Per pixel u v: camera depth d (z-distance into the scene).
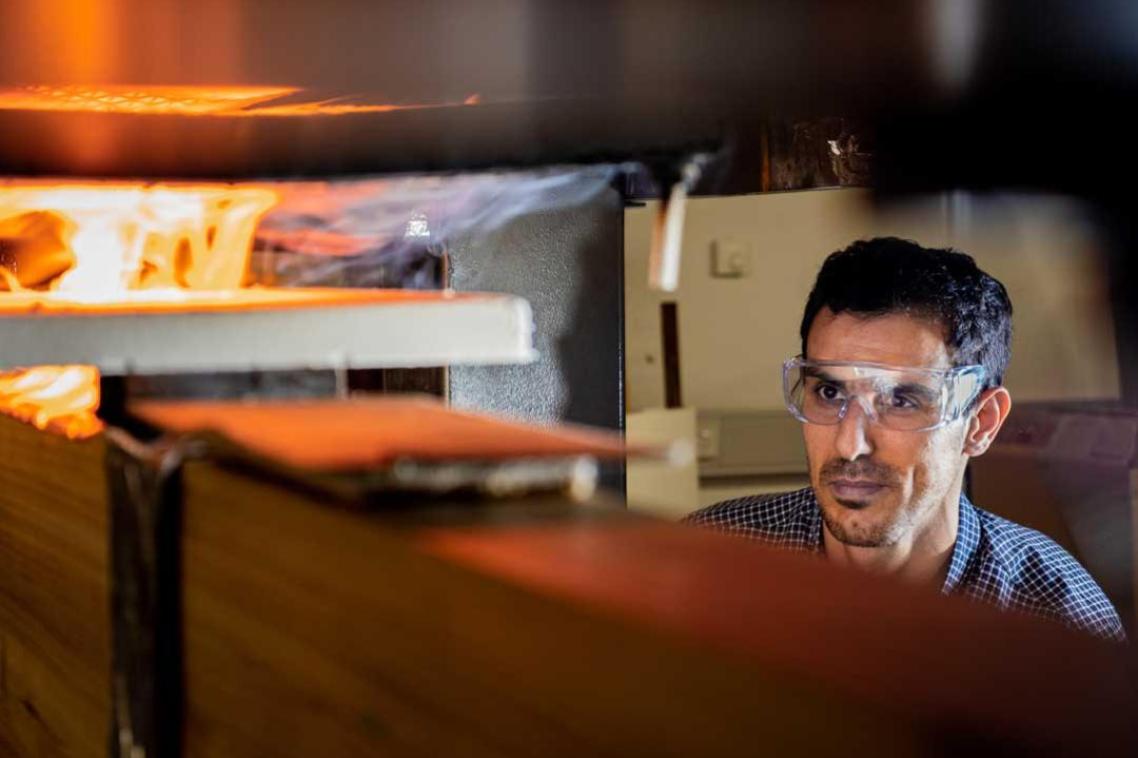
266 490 0.46
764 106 0.63
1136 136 0.67
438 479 0.45
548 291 1.17
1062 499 2.53
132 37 0.58
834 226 3.01
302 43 0.59
